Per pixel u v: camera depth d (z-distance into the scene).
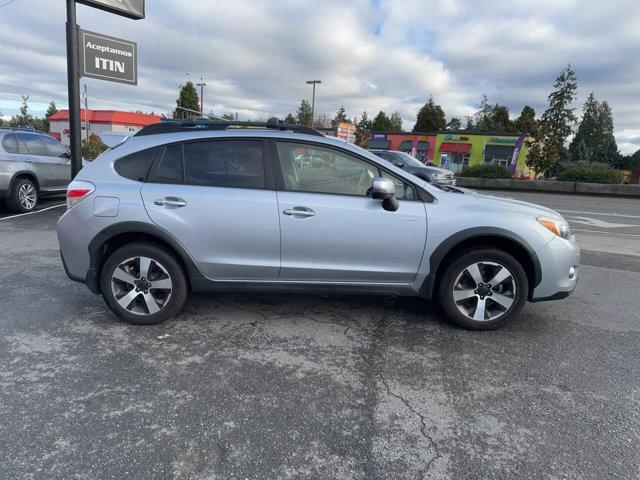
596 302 4.94
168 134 4.00
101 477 2.23
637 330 4.17
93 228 3.83
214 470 2.30
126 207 3.80
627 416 2.82
